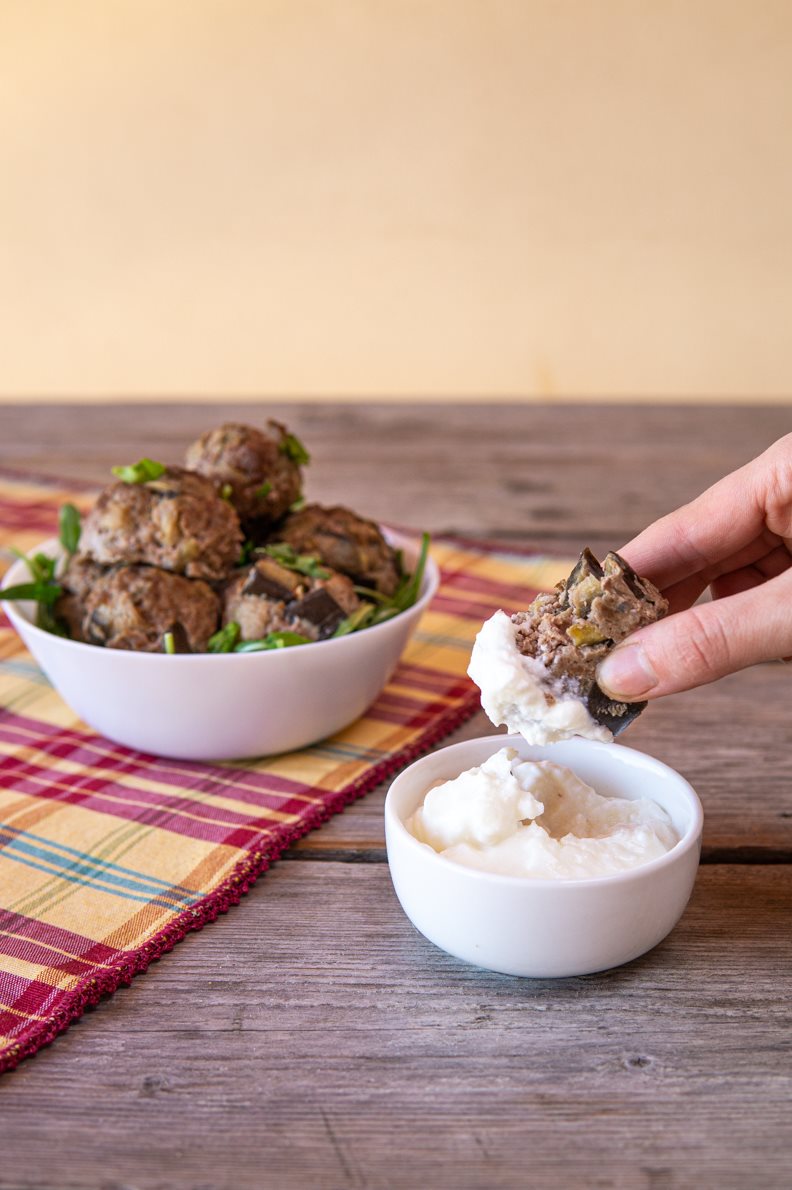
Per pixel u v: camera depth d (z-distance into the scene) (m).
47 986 0.45
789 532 0.53
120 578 0.56
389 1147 0.40
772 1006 0.44
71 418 1.05
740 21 1.30
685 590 0.56
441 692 0.63
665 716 0.61
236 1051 0.43
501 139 1.35
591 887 0.43
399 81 1.33
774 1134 0.40
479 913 0.44
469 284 1.42
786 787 0.55
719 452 0.96
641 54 1.31
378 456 0.96
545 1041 0.43
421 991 0.45
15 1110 0.41
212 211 1.40
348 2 1.30
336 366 1.46
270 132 1.36
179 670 0.54
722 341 1.43
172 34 1.33
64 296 1.45
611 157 1.36
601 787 0.51
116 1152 0.40
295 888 0.50
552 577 0.75
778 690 0.63
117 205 1.41
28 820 0.53
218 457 0.61
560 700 0.46
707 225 1.38
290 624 0.56
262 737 0.56
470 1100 0.41
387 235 1.40
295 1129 0.40
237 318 1.45
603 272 1.41
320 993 0.45
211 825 0.53
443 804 0.47
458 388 1.46
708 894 0.49
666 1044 0.43
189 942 0.47
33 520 0.82
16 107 1.37
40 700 0.63
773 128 1.34
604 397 1.46
